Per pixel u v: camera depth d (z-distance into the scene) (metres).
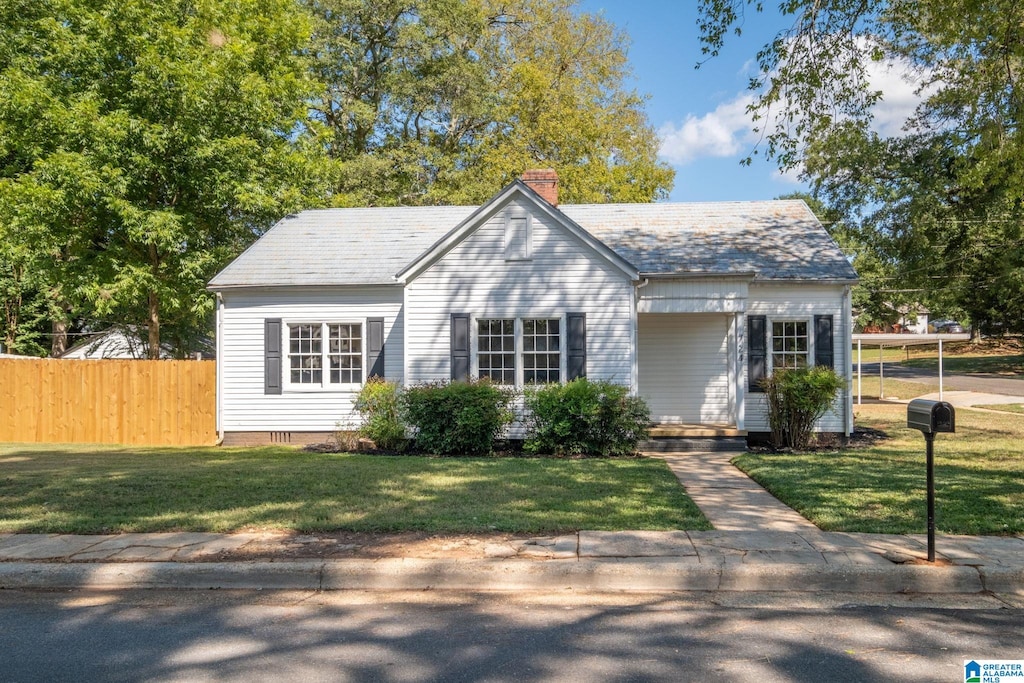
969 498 8.97
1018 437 15.88
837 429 16.59
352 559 6.52
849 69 13.23
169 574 6.41
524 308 15.83
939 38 12.94
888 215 34.28
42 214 17.95
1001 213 28.22
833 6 12.94
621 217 19.72
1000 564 6.31
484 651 4.86
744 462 12.67
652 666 4.59
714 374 17.23
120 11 18.84
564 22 36.16
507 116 34.53
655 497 9.30
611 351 15.66
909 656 4.75
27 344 29.64
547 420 14.45
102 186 17.67
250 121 20.95
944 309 43.06
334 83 32.41
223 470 11.75
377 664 4.64
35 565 6.50
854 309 50.97
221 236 22.27
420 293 16.03
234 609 5.79
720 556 6.59
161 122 19.17
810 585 6.26
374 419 15.38
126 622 5.48
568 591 6.24
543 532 7.49
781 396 15.57
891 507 8.54
